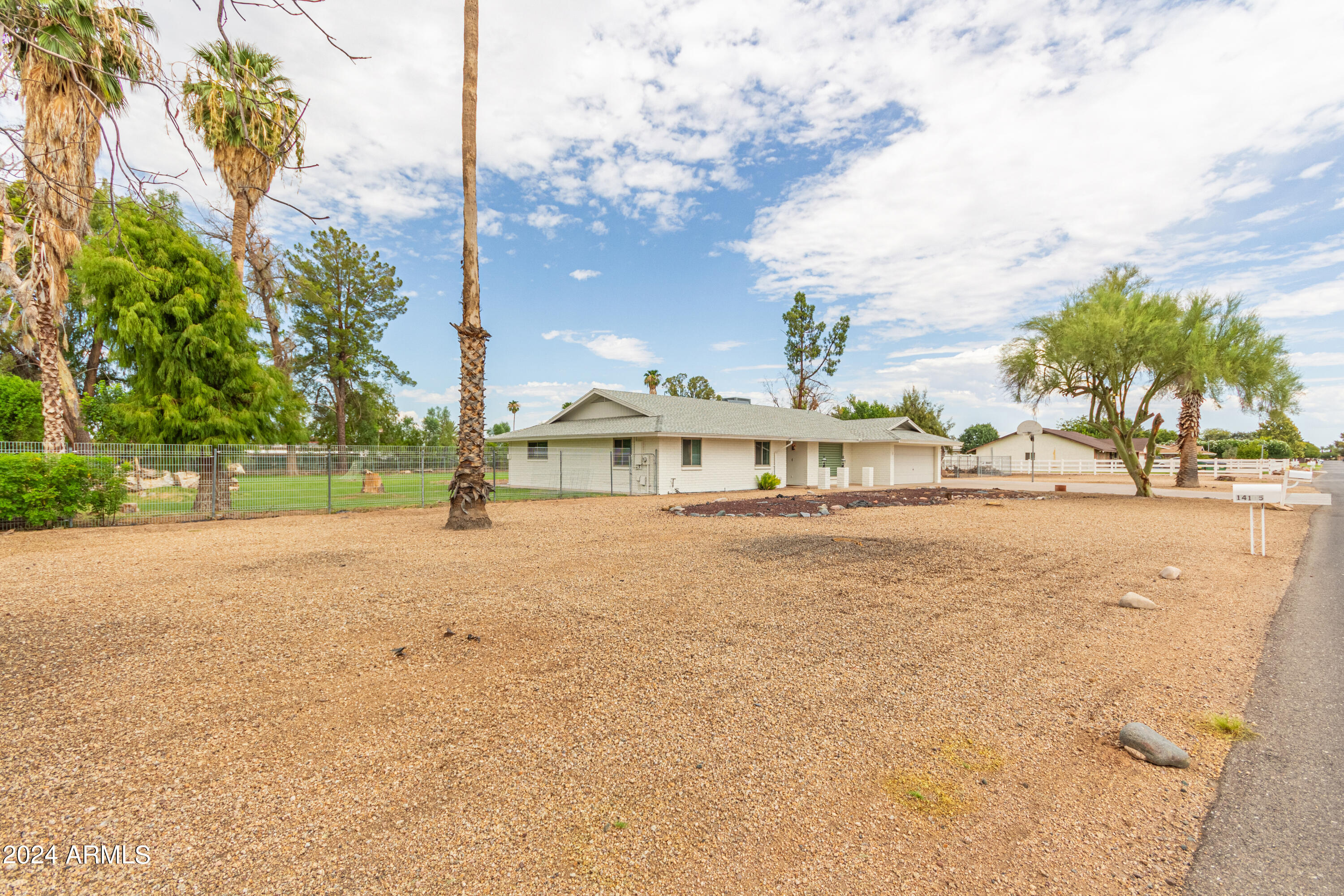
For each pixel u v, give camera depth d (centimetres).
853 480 3259
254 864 233
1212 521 1423
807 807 280
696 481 2347
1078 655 491
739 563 850
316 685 410
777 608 619
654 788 292
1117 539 1116
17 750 318
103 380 2966
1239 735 356
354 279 4172
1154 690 421
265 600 625
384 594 653
